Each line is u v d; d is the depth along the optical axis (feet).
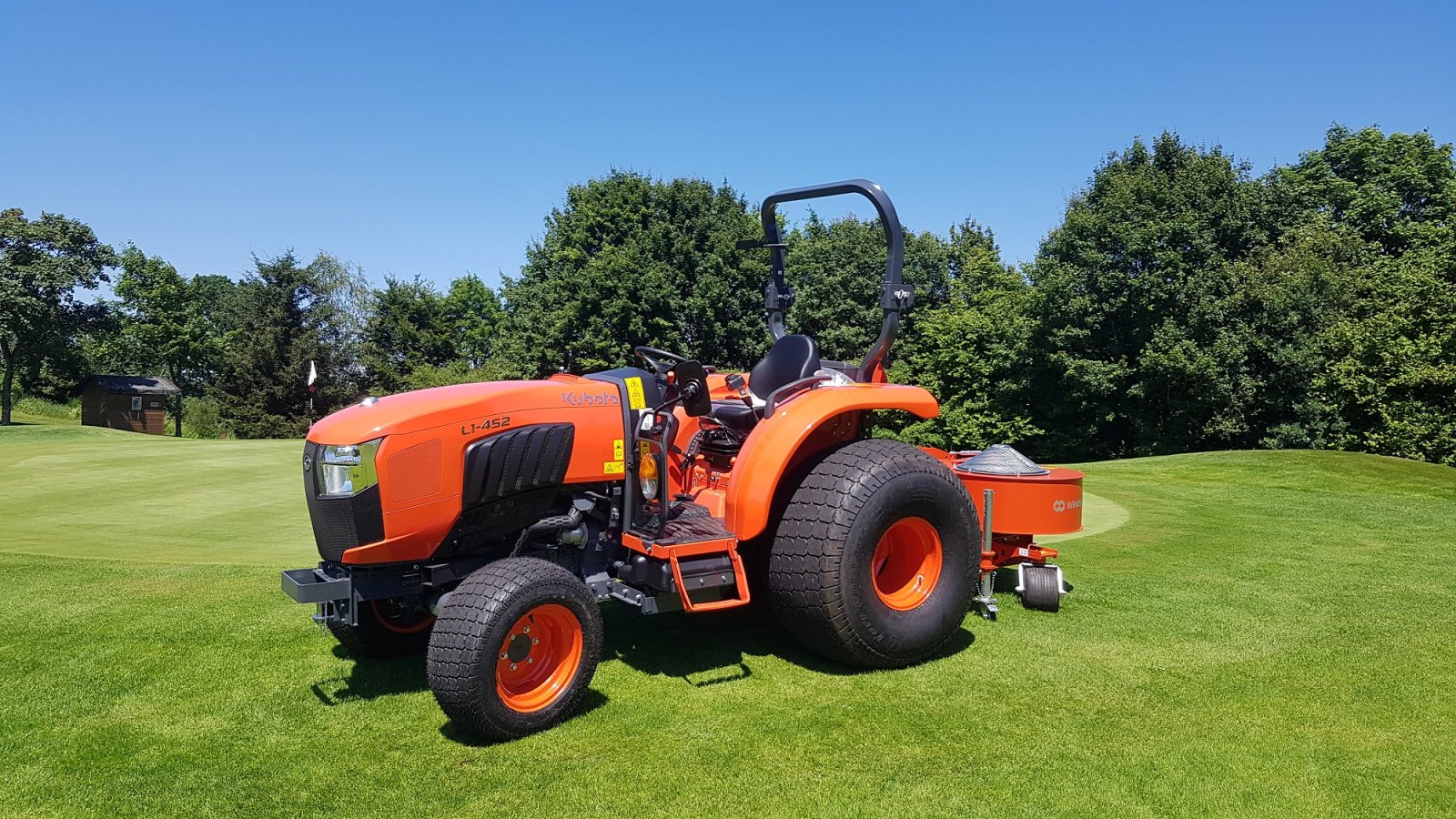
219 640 14.65
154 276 163.73
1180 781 9.56
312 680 12.85
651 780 9.61
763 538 13.99
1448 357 67.36
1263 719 11.30
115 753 10.37
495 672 10.43
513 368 108.68
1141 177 83.25
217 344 163.53
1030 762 10.01
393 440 11.03
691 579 12.07
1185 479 44.24
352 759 10.20
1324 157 105.50
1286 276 76.54
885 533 13.23
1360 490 39.96
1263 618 16.20
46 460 49.47
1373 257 86.94
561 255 104.99
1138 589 18.49
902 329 106.11
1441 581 19.51
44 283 128.06
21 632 14.99
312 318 147.64
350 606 11.41
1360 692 12.31
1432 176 99.25
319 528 11.38
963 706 11.71
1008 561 17.06
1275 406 78.84
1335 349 75.10
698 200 106.22
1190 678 12.84
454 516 11.47
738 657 13.75
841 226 114.73
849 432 14.75
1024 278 100.94
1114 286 79.92
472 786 9.50
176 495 35.86
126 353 168.66
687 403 12.39
